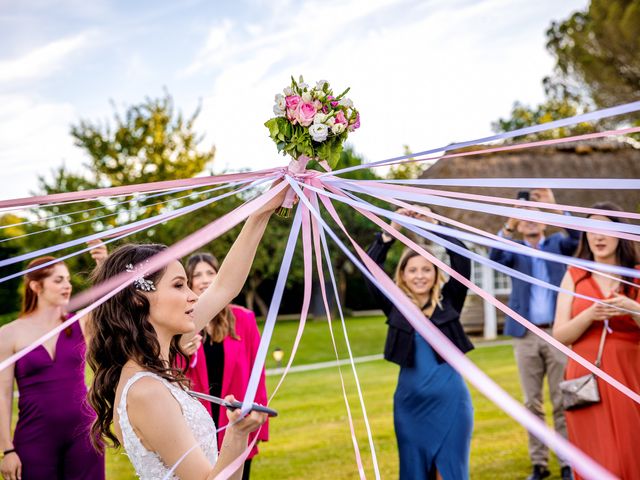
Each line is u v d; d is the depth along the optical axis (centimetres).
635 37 1348
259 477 492
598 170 1462
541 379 494
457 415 374
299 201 182
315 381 994
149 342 189
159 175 1862
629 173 1466
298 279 2175
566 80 1650
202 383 354
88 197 157
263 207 220
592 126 1595
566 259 144
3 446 354
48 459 355
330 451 559
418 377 380
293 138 196
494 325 1512
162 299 191
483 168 1409
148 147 1878
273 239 2041
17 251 1405
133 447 180
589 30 1450
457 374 382
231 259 227
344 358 1320
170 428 177
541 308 489
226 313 363
